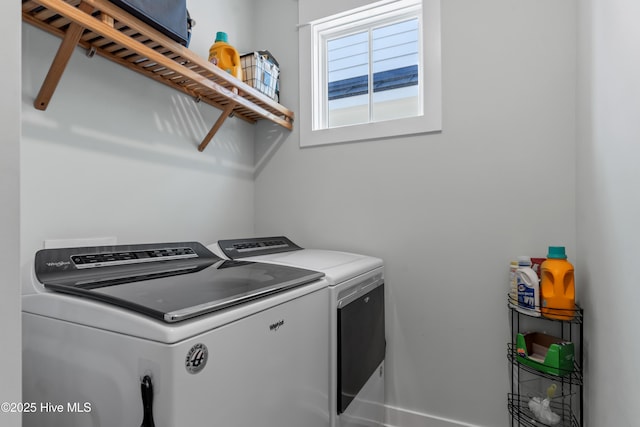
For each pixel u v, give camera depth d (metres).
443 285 1.75
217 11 1.95
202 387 0.69
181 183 1.71
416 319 1.80
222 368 0.74
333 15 2.04
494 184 1.64
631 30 0.78
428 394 1.77
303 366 1.04
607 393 1.02
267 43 2.27
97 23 1.01
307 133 2.11
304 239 2.12
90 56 1.30
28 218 1.11
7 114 0.50
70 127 1.24
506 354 1.60
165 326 0.65
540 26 1.57
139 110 1.50
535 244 1.56
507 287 1.61
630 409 0.80
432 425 1.74
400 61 2.04
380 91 2.09
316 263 1.40
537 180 1.56
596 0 1.12
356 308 1.37
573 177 1.50
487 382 1.64
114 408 0.70
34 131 1.13
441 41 1.76
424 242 1.79
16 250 0.51
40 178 1.15
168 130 1.65
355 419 1.35
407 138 1.84
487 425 1.64
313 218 2.09
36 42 1.14
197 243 1.47
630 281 0.80
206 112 1.88
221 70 1.50
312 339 1.09
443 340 1.74
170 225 1.65
